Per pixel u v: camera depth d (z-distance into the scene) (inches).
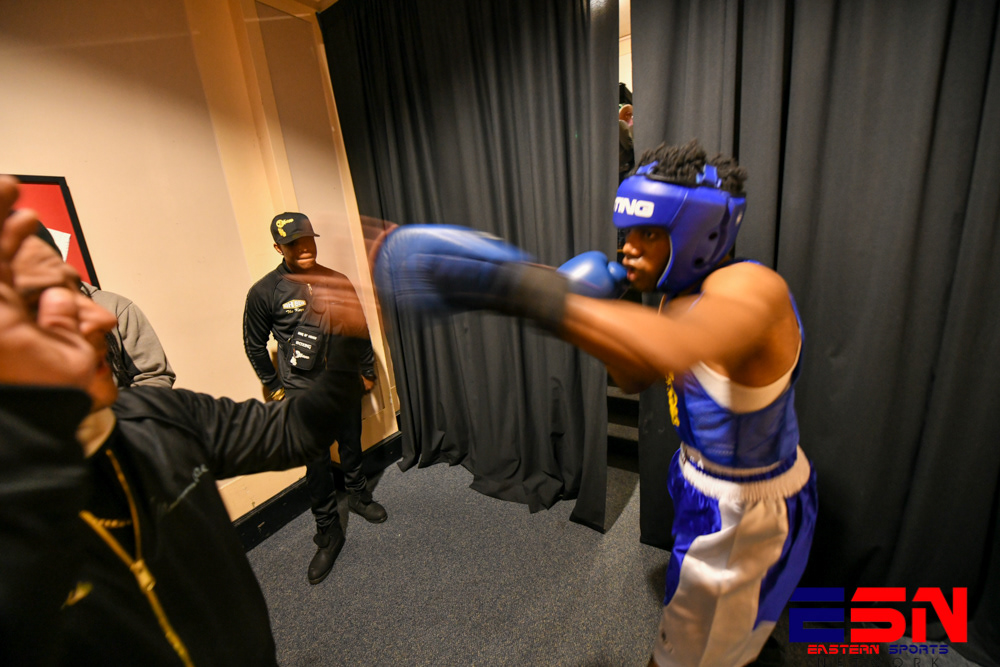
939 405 41.5
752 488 34.4
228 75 70.7
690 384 33.7
